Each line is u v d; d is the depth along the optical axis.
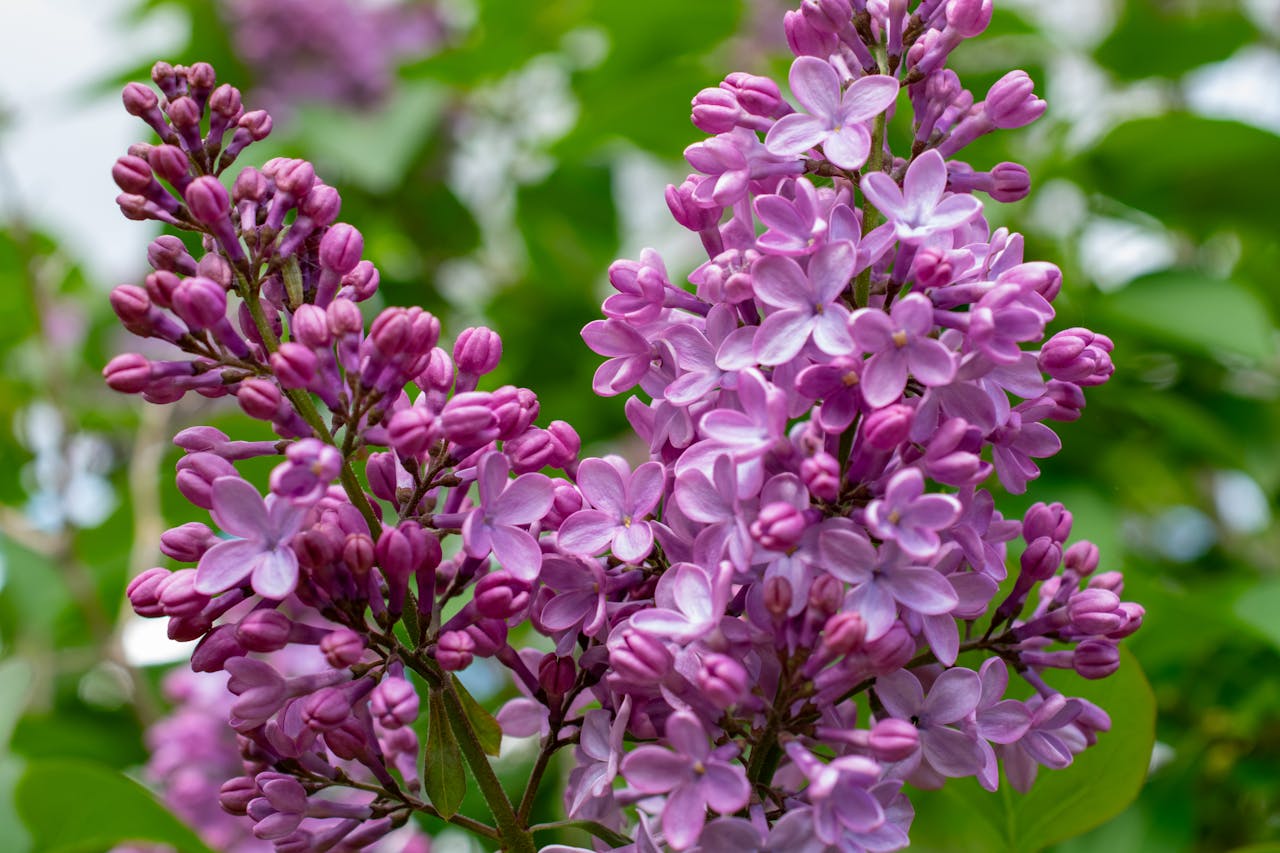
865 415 0.38
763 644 0.38
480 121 0.83
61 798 0.47
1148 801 0.51
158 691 0.71
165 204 0.39
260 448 0.39
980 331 0.37
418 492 0.39
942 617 0.37
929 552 0.36
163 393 0.38
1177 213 0.64
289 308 0.39
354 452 0.38
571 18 0.79
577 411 0.64
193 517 0.71
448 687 0.39
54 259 0.84
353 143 0.75
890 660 0.37
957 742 0.38
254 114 0.40
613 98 0.65
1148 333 0.56
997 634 0.41
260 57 0.82
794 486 0.37
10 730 0.54
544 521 0.39
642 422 0.40
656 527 0.39
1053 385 0.39
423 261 0.79
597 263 0.78
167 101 0.39
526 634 0.55
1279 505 0.61
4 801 0.48
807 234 0.38
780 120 0.39
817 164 0.39
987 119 0.39
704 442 0.38
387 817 0.39
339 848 0.39
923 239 0.38
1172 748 0.53
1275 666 0.52
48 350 0.70
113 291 0.38
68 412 0.68
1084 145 0.60
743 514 0.37
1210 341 0.54
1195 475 0.63
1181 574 0.63
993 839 0.46
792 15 0.40
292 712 0.39
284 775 0.39
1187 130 0.58
